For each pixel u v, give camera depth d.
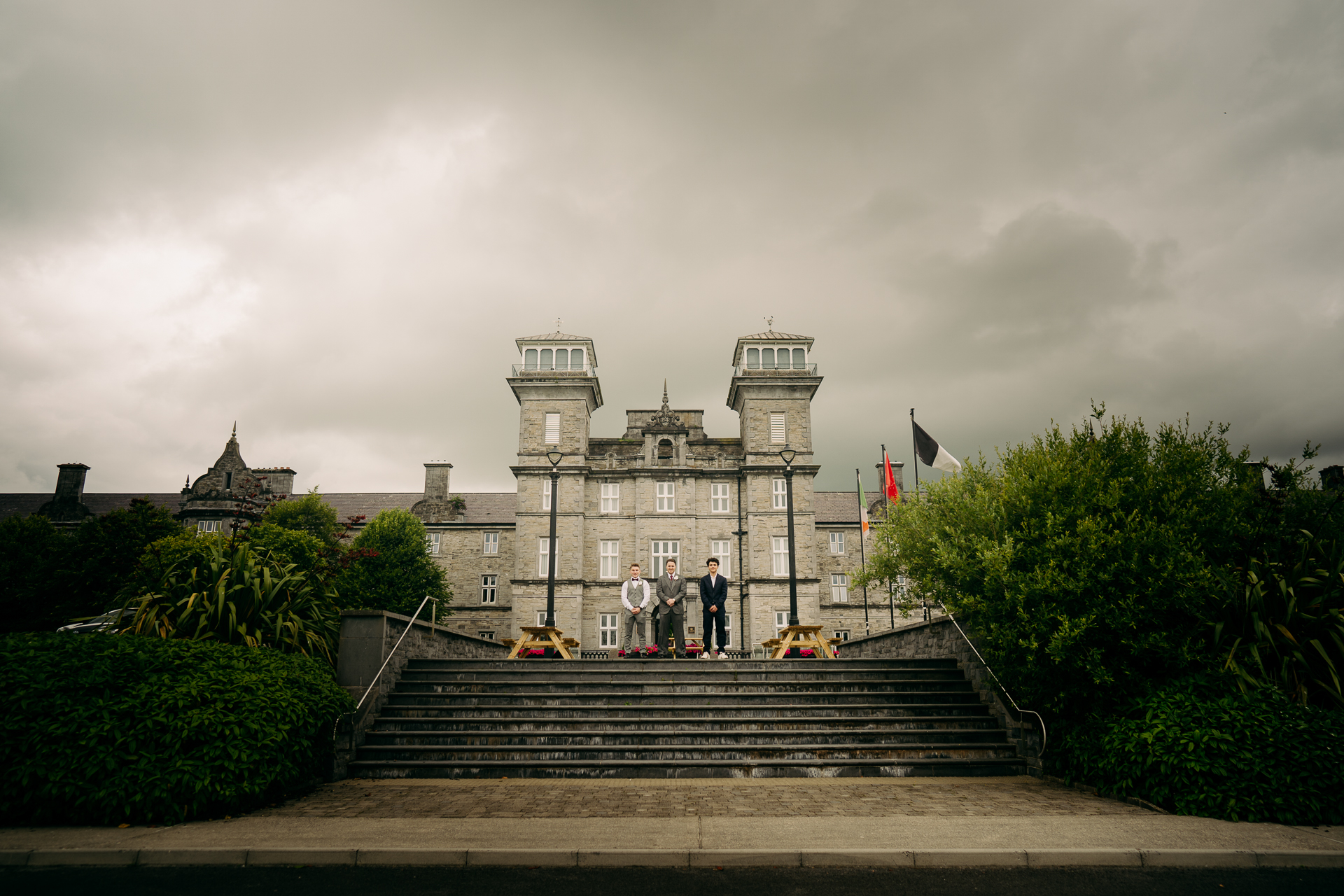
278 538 28.22
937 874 6.04
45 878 5.80
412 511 49.53
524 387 41.03
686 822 7.32
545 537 39.56
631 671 14.28
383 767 10.54
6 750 7.20
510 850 6.22
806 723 11.84
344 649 11.96
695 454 42.34
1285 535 10.48
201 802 7.32
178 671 8.28
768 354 42.81
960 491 14.51
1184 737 8.22
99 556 32.75
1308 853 6.30
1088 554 9.79
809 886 5.74
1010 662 10.95
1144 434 11.24
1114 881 5.91
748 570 39.22
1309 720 8.29
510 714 12.23
